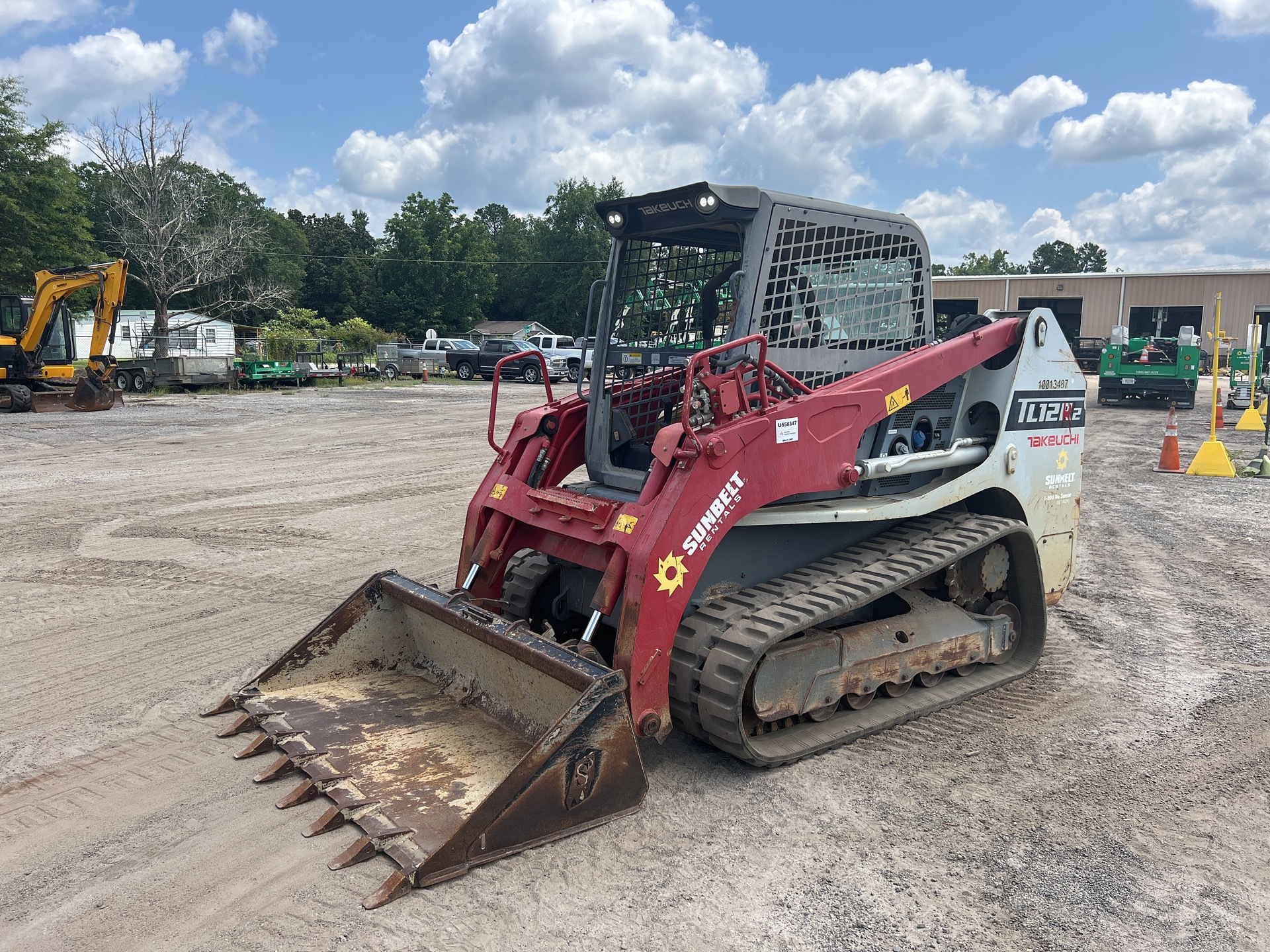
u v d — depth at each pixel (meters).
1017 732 4.55
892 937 2.92
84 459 13.33
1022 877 3.27
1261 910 3.09
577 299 72.94
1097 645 5.88
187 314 48.28
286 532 8.79
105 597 6.65
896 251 4.96
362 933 2.90
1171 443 12.96
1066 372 5.55
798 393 4.34
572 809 3.47
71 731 4.41
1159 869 3.34
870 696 4.61
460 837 3.18
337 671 4.63
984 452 5.17
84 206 51.00
